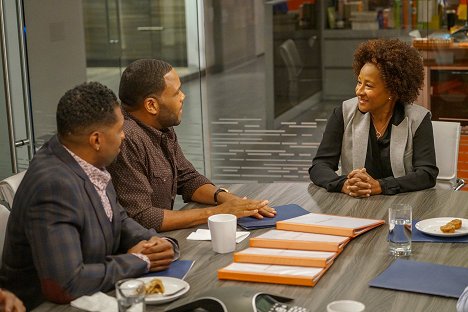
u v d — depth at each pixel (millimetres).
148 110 3191
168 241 2711
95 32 5852
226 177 5910
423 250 2750
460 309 2199
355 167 3750
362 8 5477
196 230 3037
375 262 2631
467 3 5281
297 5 5570
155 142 3252
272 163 5855
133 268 2525
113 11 5820
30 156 5809
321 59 5625
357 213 3186
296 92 5703
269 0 5602
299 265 2572
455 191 3482
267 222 3055
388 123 3717
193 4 5727
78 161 2627
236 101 5824
